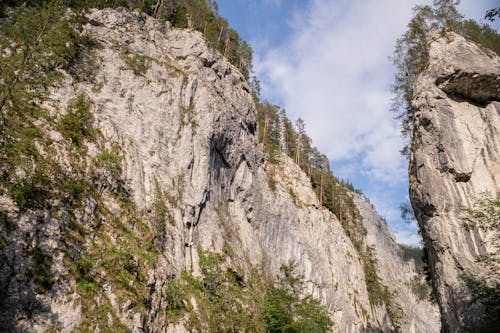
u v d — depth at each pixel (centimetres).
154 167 3403
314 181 8088
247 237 4484
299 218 5944
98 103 3372
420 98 3856
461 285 2981
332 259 6106
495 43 4131
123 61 3881
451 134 3509
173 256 3028
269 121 7831
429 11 4372
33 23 2212
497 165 3325
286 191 5953
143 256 2577
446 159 3450
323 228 6372
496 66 3619
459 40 3862
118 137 3228
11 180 2008
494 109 3575
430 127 3678
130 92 3697
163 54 4525
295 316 3906
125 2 5169
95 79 3519
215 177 4334
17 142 2189
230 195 4609
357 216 9125
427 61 4116
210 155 4244
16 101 2153
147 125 3622
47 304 1825
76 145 2750
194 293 2964
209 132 4197
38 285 1836
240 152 4909
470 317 2834
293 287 4350
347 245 6906
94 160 2798
